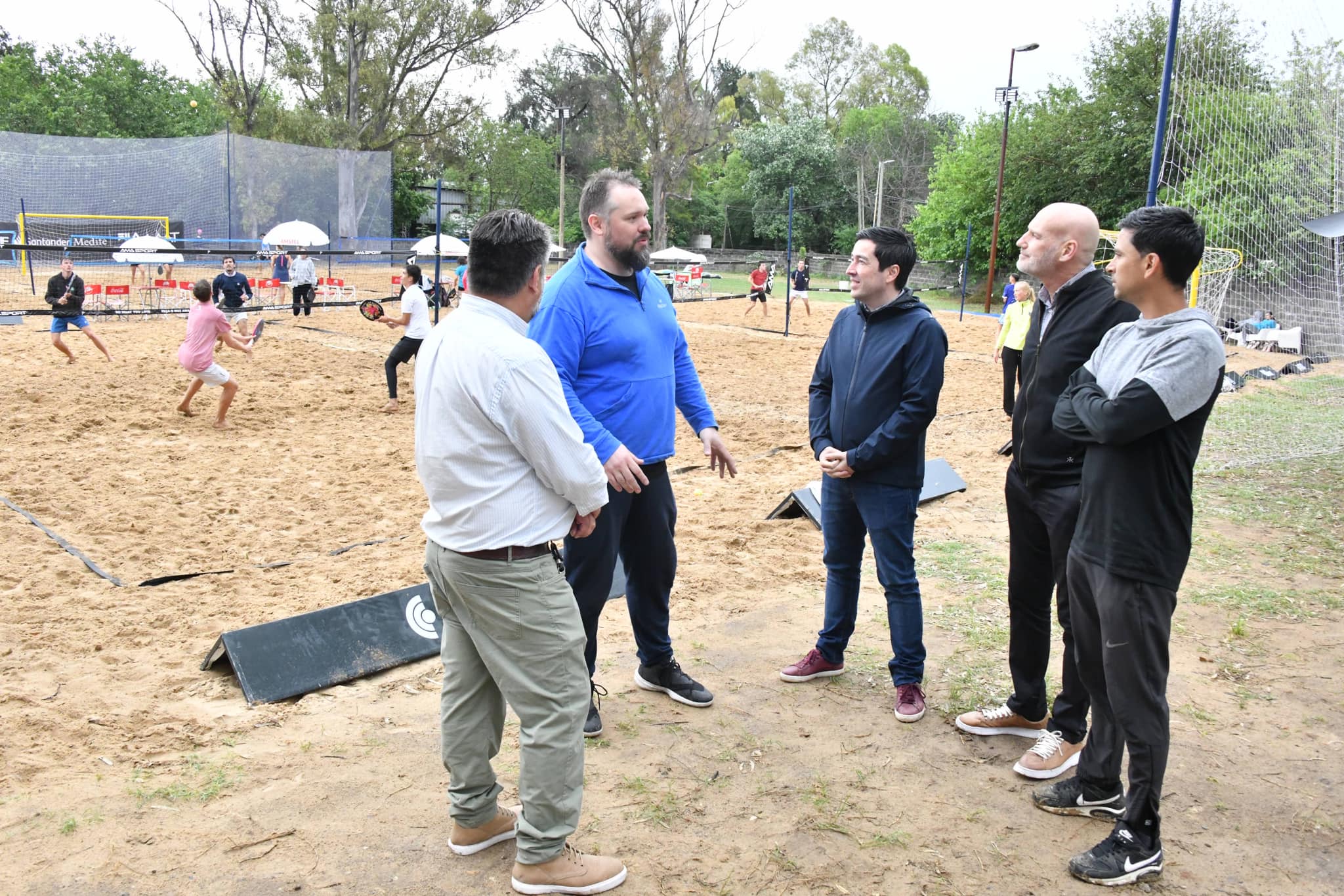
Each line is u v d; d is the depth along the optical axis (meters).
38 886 2.75
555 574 2.73
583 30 45.72
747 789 3.42
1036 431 3.36
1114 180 33.19
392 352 11.15
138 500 7.24
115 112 53.12
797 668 4.32
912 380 3.79
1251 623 4.98
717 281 46.09
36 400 10.79
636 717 3.96
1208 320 2.73
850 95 73.19
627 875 2.90
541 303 3.56
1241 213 10.80
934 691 4.24
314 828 3.09
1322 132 10.68
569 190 60.84
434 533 2.71
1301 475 8.41
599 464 2.71
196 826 3.08
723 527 6.77
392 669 4.44
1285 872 2.97
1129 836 2.91
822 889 2.87
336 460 8.76
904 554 3.94
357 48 45.00
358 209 40.78
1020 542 3.58
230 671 4.34
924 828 3.20
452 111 47.47
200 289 9.61
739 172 65.94
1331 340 13.31
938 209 41.22
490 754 2.93
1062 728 3.56
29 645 4.56
